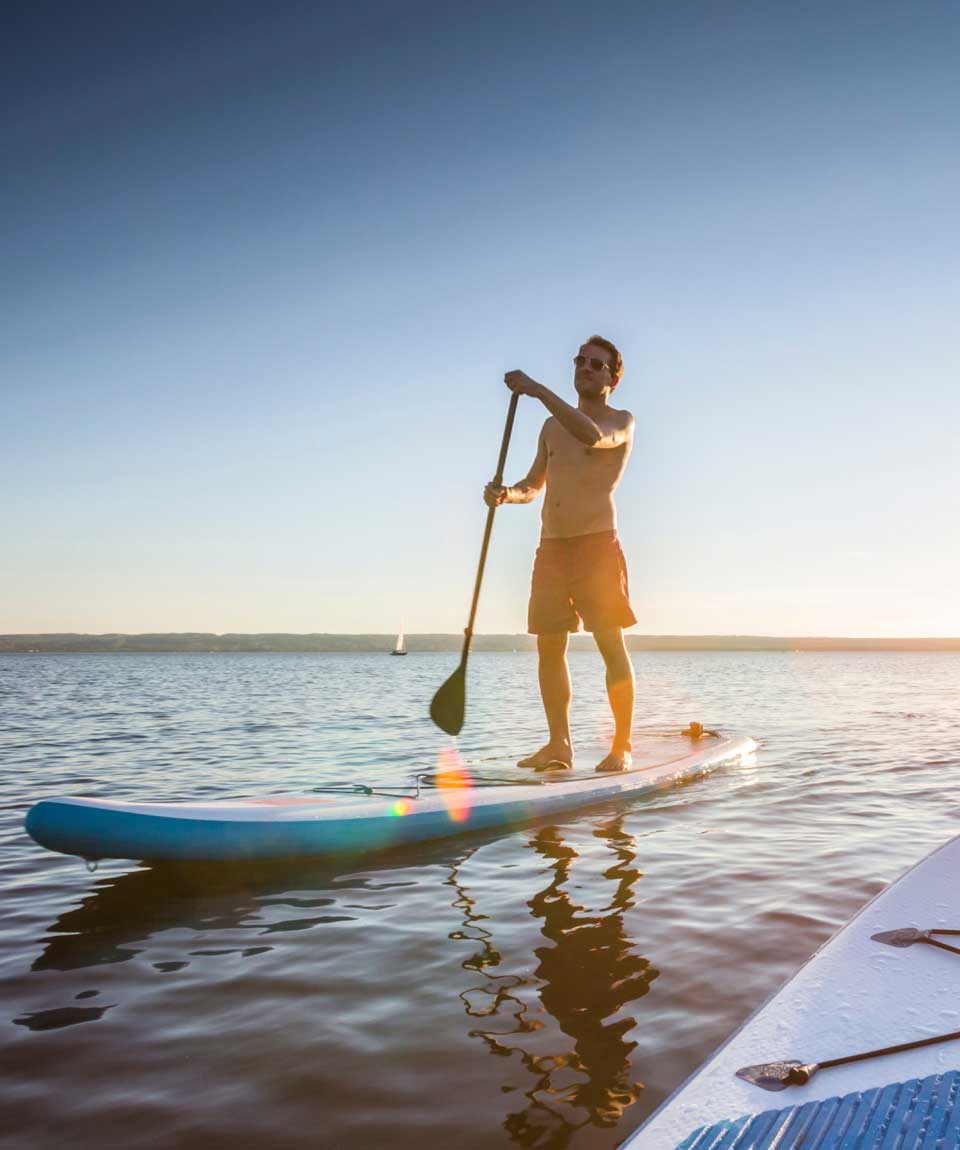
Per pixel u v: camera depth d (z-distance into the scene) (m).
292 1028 2.55
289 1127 2.01
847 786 6.55
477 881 4.11
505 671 47.69
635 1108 2.06
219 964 3.10
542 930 3.39
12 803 6.19
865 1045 1.67
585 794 5.62
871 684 28.64
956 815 5.52
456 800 5.04
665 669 54.41
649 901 3.75
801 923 3.43
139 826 3.92
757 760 7.98
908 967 2.02
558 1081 2.20
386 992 2.81
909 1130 1.36
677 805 5.81
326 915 3.64
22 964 3.13
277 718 14.02
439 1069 2.27
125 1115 2.08
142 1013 2.68
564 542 6.11
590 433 5.16
